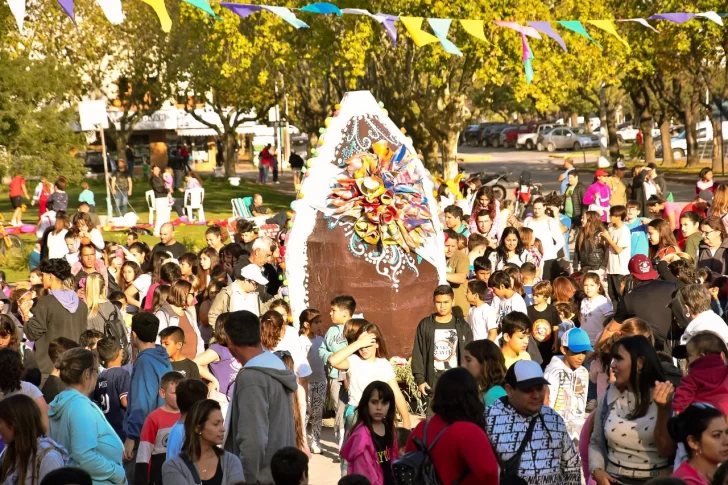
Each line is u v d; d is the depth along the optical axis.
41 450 6.81
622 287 13.48
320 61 36.88
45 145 31.61
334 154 13.49
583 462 7.37
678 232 18.41
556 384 9.46
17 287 16.42
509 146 90.69
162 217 33.28
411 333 13.27
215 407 6.55
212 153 71.88
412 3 31.23
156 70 50.94
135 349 10.80
